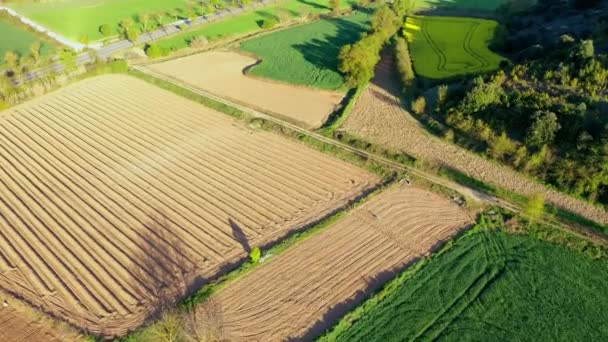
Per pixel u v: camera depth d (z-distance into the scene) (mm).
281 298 35438
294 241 39969
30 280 37375
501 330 33281
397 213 43312
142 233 41656
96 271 38094
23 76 68750
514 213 42906
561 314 34250
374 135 54031
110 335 33000
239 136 54844
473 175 47250
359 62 62656
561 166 45219
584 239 40062
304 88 64125
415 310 34656
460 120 52188
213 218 43125
